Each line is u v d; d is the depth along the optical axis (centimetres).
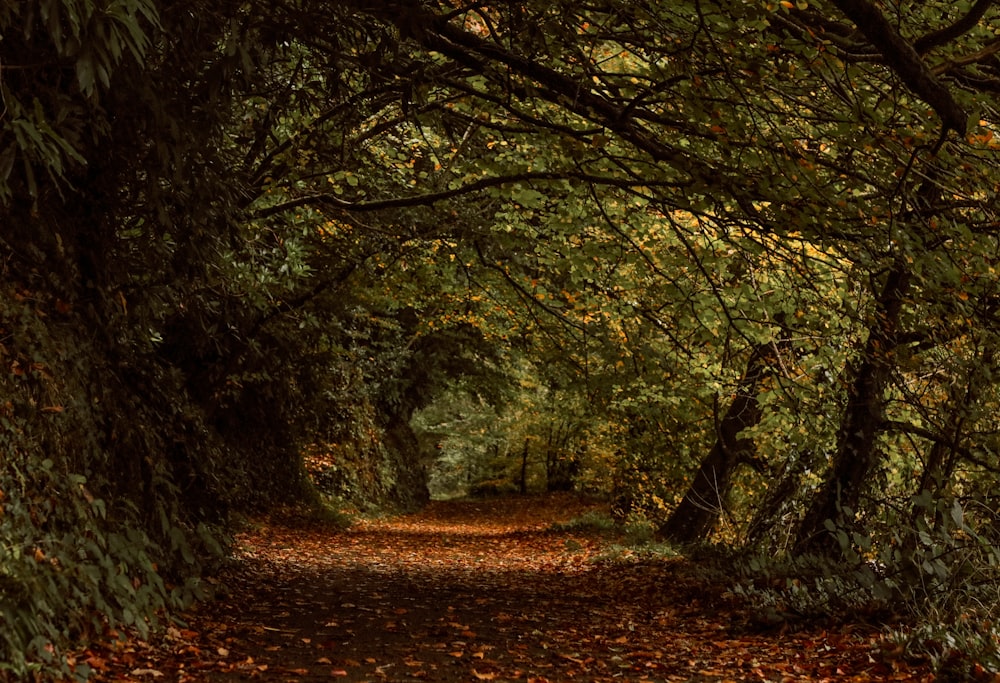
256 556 1334
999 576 733
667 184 765
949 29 545
